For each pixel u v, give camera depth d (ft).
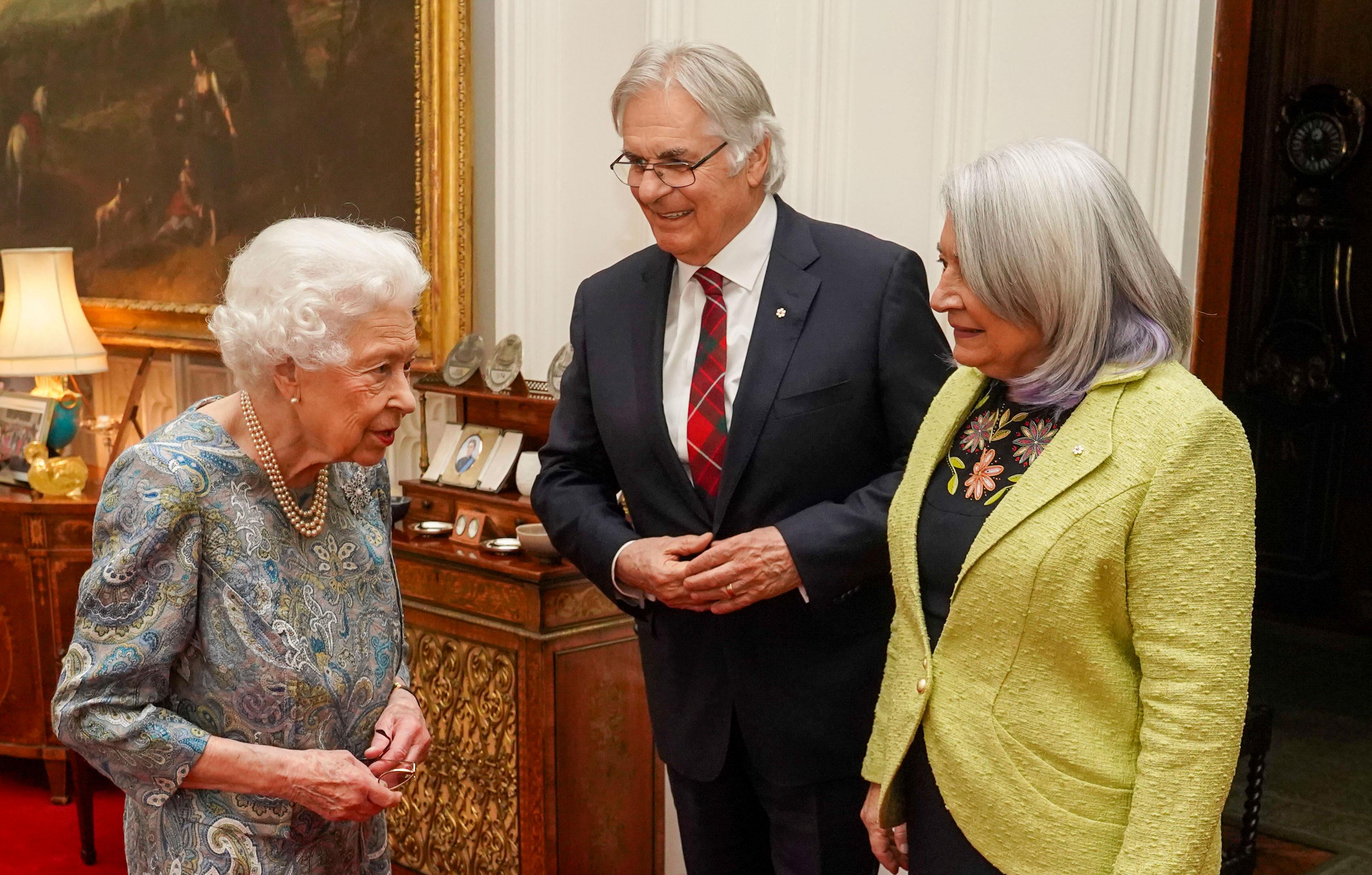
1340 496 19.90
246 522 5.22
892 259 6.84
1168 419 4.58
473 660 10.41
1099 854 4.75
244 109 14.14
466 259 12.33
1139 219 4.85
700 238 6.78
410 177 12.48
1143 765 4.56
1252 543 4.55
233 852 5.26
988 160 4.93
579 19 11.17
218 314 5.21
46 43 16.38
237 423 5.30
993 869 5.07
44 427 14.57
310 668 5.33
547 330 11.78
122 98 15.55
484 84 12.07
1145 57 7.86
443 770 10.82
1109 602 4.69
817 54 9.39
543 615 9.82
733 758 7.13
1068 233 4.71
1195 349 8.23
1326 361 19.54
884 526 6.47
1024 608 4.81
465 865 10.74
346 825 5.68
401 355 5.24
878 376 6.74
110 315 15.98
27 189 16.93
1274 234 19.86
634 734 10.50
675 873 10.98
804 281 6.85
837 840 7.01
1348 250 19.34
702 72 6.54
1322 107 19.03
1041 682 4.88
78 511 13.21
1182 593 4.49
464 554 10.43
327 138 13.26
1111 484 4.63
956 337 5.15
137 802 5.36
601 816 10.39
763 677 6.86
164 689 5.20
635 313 7.29
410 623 10.94
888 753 5.49
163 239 15.35
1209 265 8.14
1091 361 4.83
